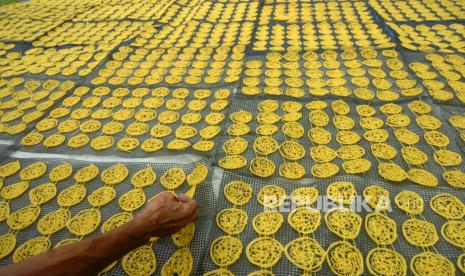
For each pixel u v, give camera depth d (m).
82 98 1.72
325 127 1.41
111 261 0.73
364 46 2.01
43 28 2.57
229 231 1.01
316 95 1.60
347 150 1.27
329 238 0.97
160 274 0.92
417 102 1.49
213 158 1.27
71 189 1.20
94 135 1.46
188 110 1.58
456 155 1.21
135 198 1.15
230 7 2.84
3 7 3.08
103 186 1.21
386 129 1.36
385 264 0.90
